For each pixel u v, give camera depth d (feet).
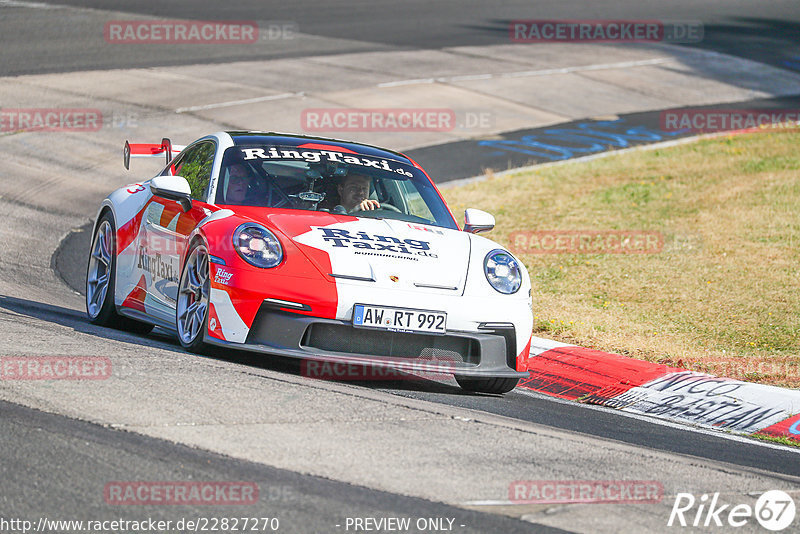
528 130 231.30
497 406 69.97
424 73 274.98
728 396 77.36
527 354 73.05
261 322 66.54
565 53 321.11
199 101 225.15
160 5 336.08
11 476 42.65
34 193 156.25
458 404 68.13
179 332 73.05
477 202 167.12
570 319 99.91
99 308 87.56
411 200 82.02
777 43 364.58
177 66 255.91
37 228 137.49
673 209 156.97
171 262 75.97
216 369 63.46
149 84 234.79
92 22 296.30
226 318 67.15
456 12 383.04
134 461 45.42
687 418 76.13
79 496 41.24
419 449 51.34
